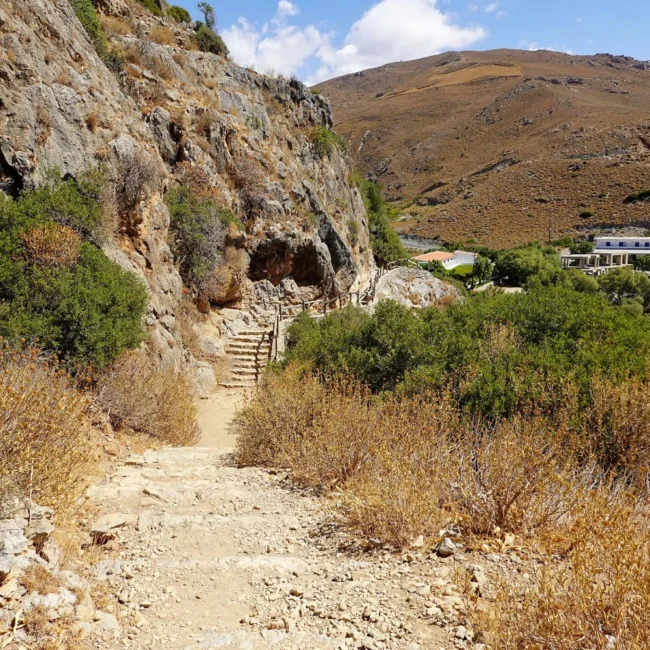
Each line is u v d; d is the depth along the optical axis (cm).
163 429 850
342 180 2764
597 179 9719
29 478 362
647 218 8312
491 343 812
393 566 354
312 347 1059
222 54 2431
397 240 3722
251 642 267
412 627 276
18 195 910
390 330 913
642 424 525
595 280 5400
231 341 1491
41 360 653
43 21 1120
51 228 829
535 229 8969
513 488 398
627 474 512
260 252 1733
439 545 372
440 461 484
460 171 13238
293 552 398
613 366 659
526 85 16850
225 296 1595
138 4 2231
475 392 676
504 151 13138
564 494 399
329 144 2667
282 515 482
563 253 7481
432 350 852
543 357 730
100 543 393
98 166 1069
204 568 356
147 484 557
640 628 233
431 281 2856
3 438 370
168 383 913
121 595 315
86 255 875
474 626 267
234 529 439
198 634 276
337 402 665
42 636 252
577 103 14450
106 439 705
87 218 951
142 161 1170
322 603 308
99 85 1220
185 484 571
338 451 564
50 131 999
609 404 562
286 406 718
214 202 1562
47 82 1044
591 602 252
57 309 755
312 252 1861
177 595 322
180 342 1219
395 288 2583
